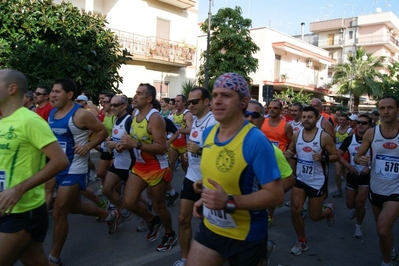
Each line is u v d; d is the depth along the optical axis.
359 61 33.09
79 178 3.87
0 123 2.52
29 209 2.55
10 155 2.46
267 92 13.66
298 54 29.64
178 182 8.17
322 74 34.38
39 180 2.44
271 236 5.16
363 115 5.64
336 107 29.50
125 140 3.97
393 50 51.09
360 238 5.21
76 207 4.16
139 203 4.40
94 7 17.34
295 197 4.51
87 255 4.22
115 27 17.39
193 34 20.98
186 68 20.56
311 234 5.31
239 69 18.52
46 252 4.26
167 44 18.83
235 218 2.30
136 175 4.25
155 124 4.14
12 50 9.66
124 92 17.88
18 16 9.75
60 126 3.90
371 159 4.18
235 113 2.22
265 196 2.08
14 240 2.47
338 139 8.67
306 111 4.52
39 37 10.18
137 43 17.77
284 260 4.35
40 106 6.07
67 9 10.41
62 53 9.84
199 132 4.14
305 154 4.52
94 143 3.99
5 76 2.48
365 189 5.10
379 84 33.16
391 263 3.99
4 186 2.48
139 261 4.12
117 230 5.05
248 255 2.31
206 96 4.20
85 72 10.25
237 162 2.16
